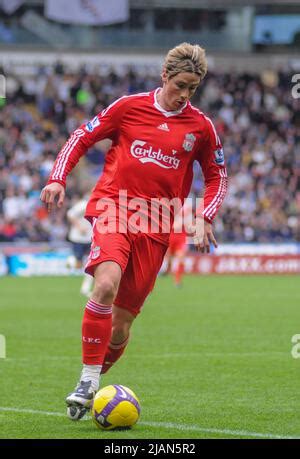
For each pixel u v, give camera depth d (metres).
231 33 99.00
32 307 44.00
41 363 25.47
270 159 92.38
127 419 15.73
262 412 17.86
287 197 87.62
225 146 92.38
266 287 60.41
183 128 17.59
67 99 92.62
